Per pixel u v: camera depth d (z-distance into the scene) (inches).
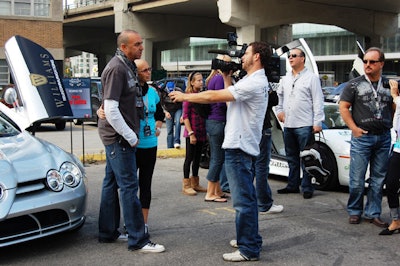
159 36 1508.4
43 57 257.8
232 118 160.1
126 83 163.2
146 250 171.9
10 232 157.1
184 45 2075.5
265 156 219.9
